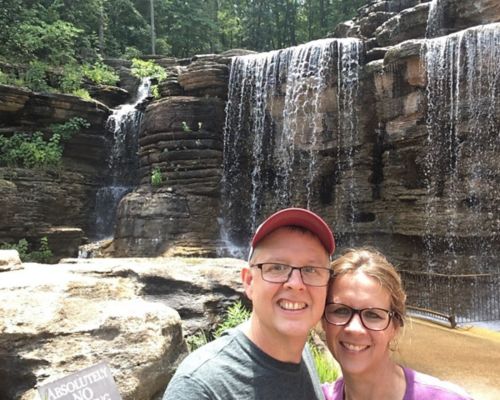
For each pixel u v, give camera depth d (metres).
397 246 15.91
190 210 18.48
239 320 5.59
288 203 18.89
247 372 1.90
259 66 19.62
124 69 25.86
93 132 22.06
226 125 19.88
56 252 18.50
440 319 9.95
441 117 14.70
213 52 44.41
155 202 18.33
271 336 1.96
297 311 1.96
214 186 19.02
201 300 5.92
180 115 19.42
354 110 17.31
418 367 6.91
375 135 16.98
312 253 2.02
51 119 21.03
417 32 17.23
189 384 1.79
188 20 41.00
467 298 12.20
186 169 19.14
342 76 17.69
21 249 17.11
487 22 15.80
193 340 5.44
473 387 6.18
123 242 18.17
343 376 2.38
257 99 19.61
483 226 13.84
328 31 39.12
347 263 2.33
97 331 3.87
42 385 2.31
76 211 20.48
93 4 30.44
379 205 16.48
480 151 13.99
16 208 17.89
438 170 14.84
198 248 17.72
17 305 3.93
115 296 4.65
